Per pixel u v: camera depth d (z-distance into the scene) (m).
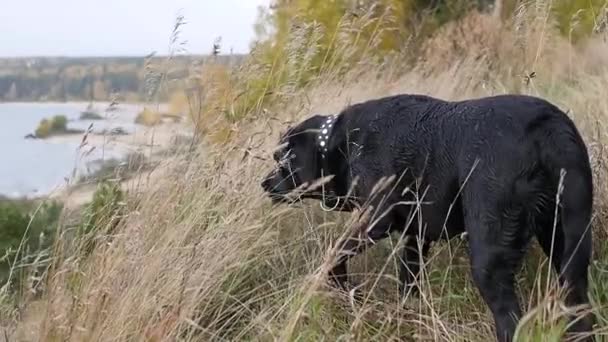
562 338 3.46
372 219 4.17
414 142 3.97
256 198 4.74
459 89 7.48
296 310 3.88
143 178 4.95
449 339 3.73
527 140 3.48
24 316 4.14
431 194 3.91
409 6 13.49
